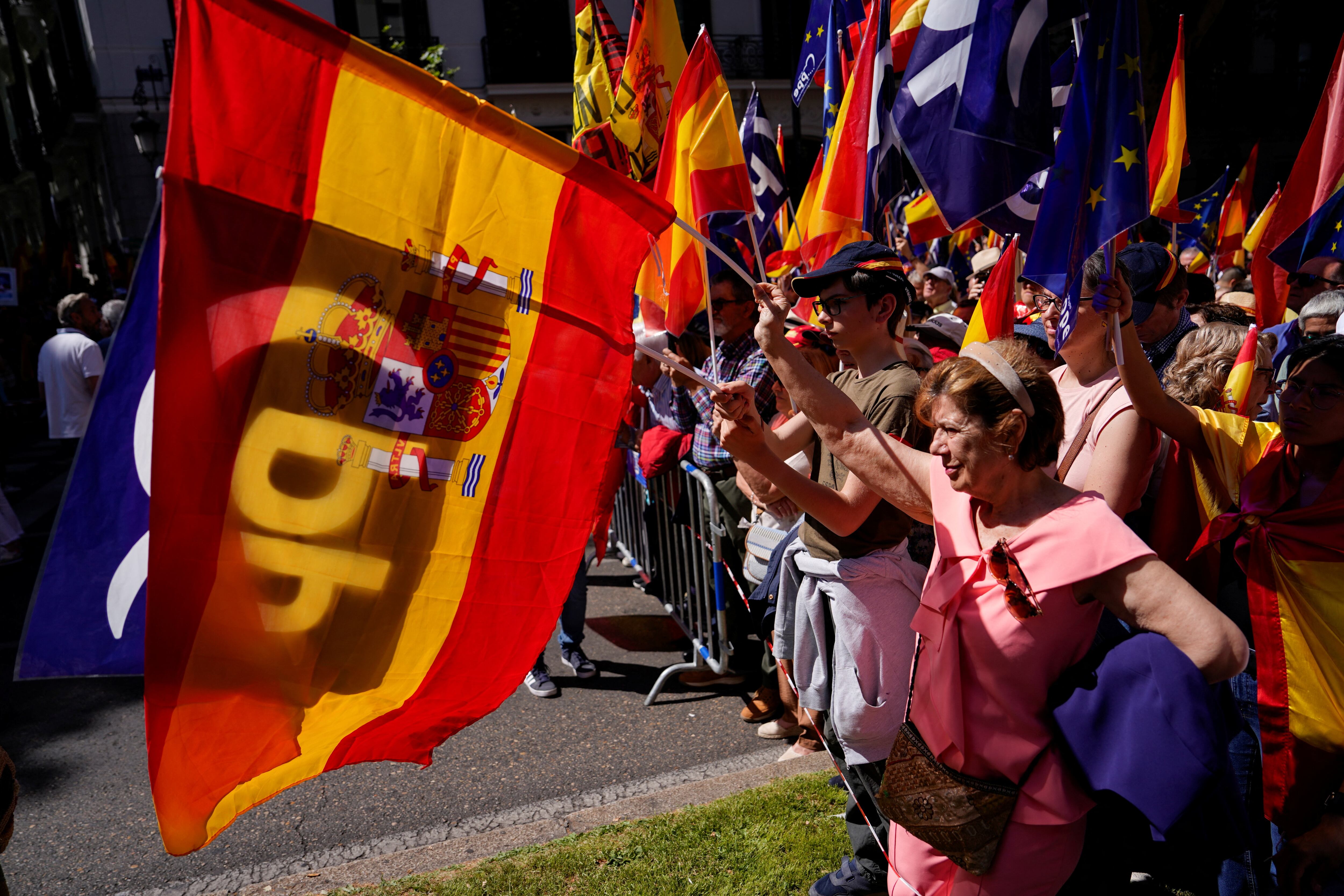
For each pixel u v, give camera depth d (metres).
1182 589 1.45
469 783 3.46
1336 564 2.00
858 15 4.01
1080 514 1.56
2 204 39.75
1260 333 3.24
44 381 7.93
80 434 7.99
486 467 1.76
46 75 25.31
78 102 20.39
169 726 1.46
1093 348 2.26
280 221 1.46
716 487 3.94
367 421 1.60
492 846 2.93
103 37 17.77
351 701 1.67
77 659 1.39
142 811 3.44
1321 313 3.27
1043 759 1.58
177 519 1.40
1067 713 1.49
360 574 1.63
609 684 4.30
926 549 2.33
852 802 2.39
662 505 4.60
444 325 1.67
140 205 18.47
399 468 1.65
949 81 2.65
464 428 1.72
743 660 4.16
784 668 2.79
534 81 19.59
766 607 3.50
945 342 4.26
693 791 3.19
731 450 2.09
